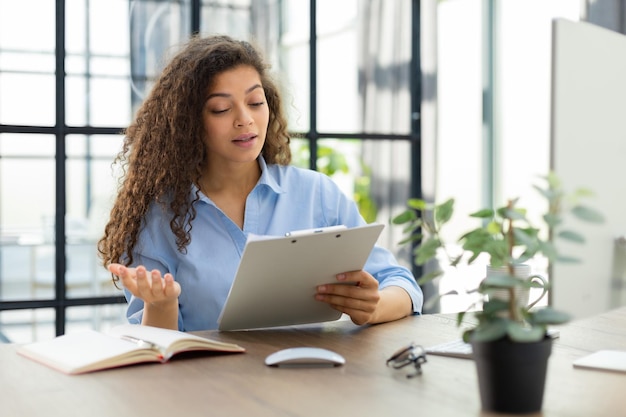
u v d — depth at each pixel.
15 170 2.99
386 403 1.16
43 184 3.02
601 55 1.23
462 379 1.30
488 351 1.09
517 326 1.04
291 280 1.60
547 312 1.07
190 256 1.91
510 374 1.09
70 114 3.01
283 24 3.26
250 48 2.11
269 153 2.10
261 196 2.02
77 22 3.00
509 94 4.48
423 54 3.56
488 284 1.04
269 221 2.02
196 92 1.90
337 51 3.37
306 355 1.38
